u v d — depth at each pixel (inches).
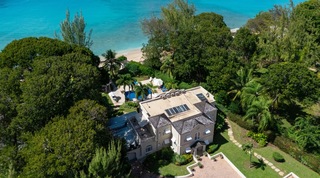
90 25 4940.9
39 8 5625.0
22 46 2194.9
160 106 2185.0
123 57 3452.3
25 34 4488.2
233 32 4569.4
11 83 1766.7
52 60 1936.5
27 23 4894.2
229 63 2568.9
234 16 5639.8
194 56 2770.7
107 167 1448.1
